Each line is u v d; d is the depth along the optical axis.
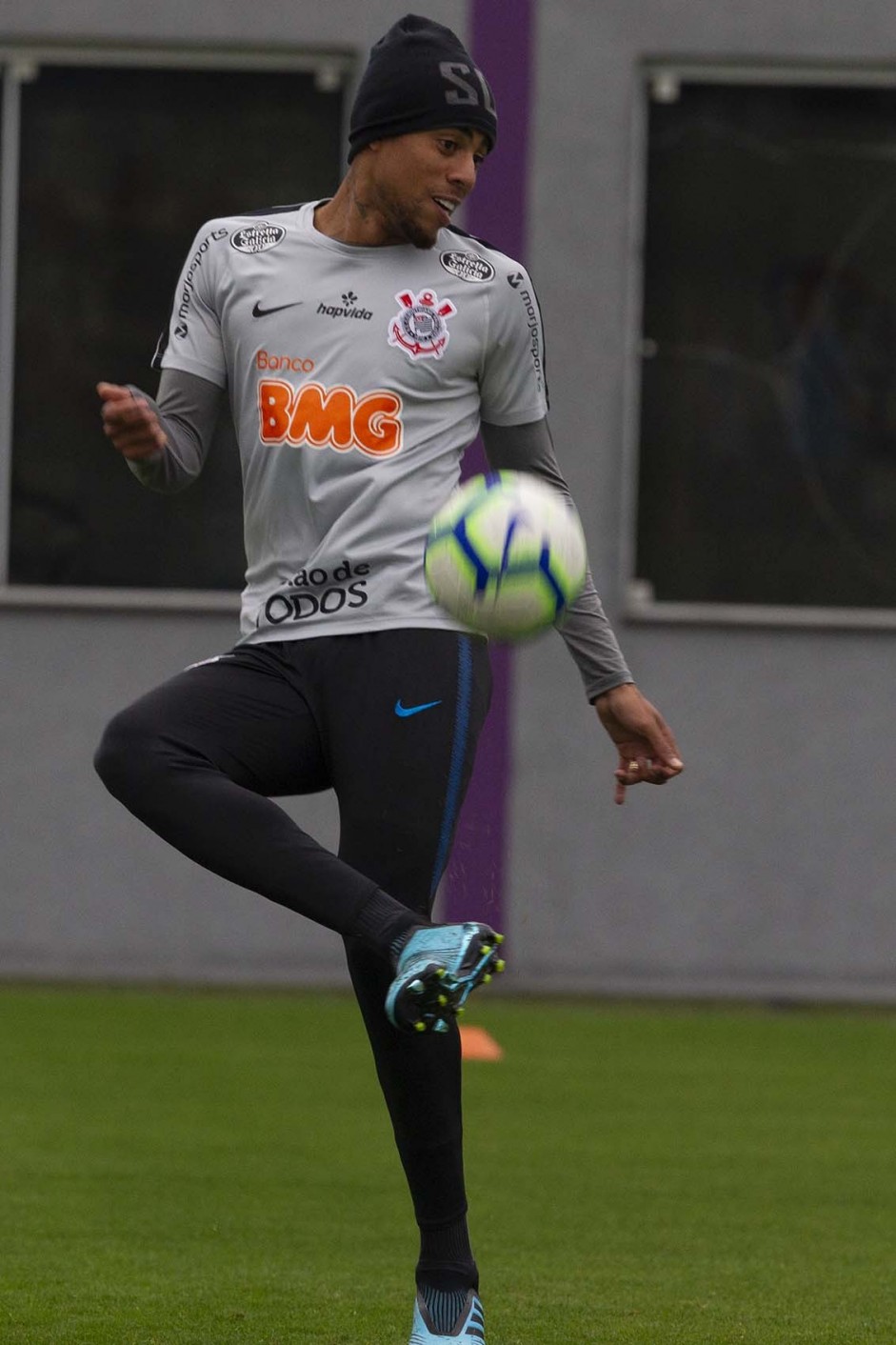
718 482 35.09
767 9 34.44
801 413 35.12
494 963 10.77
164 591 35.31
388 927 11.06
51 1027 30.00
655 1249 17.33
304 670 12.27
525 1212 18.89
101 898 34.84
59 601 34.78
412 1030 10.89
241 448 12.72
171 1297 14.93
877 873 34.72
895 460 35.19
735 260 34.97
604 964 34.69
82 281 35.22
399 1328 13.97
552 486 13.04
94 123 35.06
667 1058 28.72
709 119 34.88
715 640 34.72
